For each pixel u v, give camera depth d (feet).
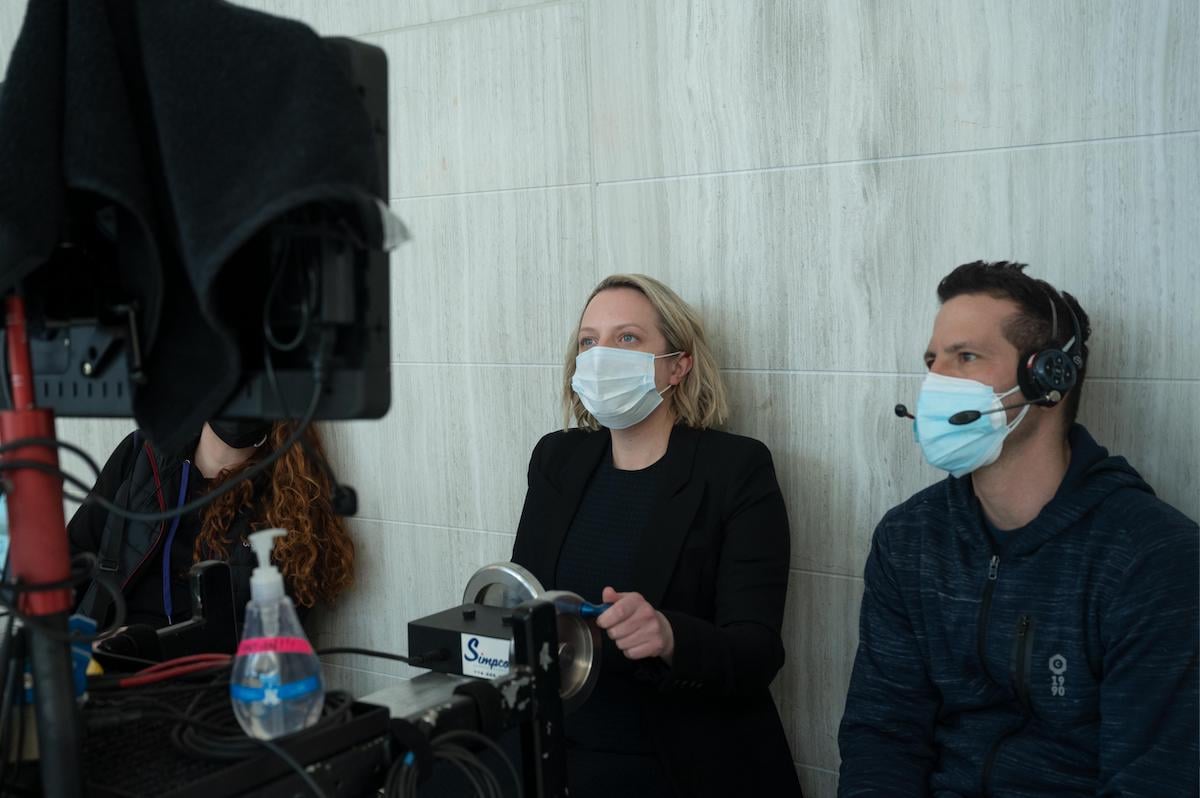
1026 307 4.93
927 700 5.32
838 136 6.48
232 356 2.88
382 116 3.13
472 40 7.69
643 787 5.66
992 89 6.02
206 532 7.37
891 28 6.24
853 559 6.78
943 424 4.99
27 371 2.93
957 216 6.21
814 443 6.82
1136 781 4.29
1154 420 5.84
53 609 2.80
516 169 7.64
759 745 5.92
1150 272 5.76
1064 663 4.72
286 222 2.86
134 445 7.77
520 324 7.79
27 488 2.81
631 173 7.20
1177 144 5.61
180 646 4.26
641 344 6.47
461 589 8.30
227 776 2.71
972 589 5.07
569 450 6.85
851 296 6.58
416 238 8.14
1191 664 4.34
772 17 6.59
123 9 2.93
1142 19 5.62
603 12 7.13
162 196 2.91
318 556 8.06
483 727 3.43
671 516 6.17
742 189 6.83
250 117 2.74
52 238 2.77
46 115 2.78
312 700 2.99
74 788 2.74
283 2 8.56
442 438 8.25
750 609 5.85
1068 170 5.89
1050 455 4.97
